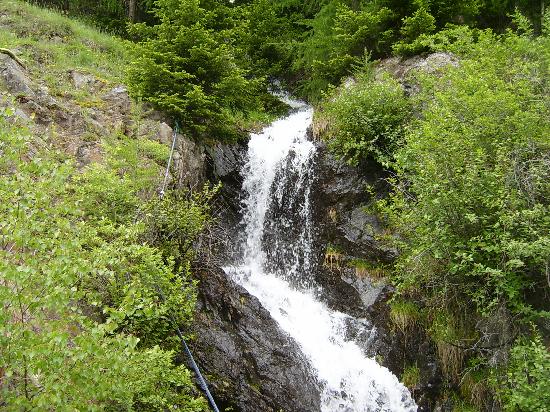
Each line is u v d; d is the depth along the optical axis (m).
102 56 12.90
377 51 13.23
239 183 11.71
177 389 5.84
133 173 7.57
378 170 10.24
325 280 9.83
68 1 17.17
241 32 15.84
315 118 12.07
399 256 8.68
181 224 6.81
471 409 7.09
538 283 6.29
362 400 7.69
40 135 7.34
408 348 8.11
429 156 6.78
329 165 10.82
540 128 6.36
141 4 17.47
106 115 9.92
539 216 5.80
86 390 3.35
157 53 10.09
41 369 3.19
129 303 3.83
